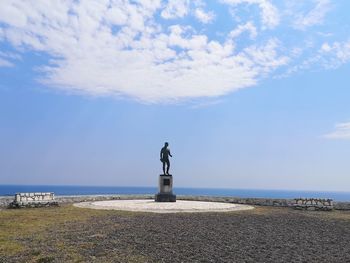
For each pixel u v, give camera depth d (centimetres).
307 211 3019
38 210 2633
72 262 1233
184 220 2191
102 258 1284
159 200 3612
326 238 1744
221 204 3466
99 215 2358
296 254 1414
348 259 1355
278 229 1964
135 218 2231
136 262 1248
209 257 1334
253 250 1459
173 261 1272
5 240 1541
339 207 3191
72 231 1756
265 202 3609
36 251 1359
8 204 2945
